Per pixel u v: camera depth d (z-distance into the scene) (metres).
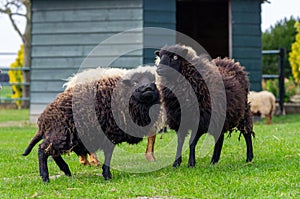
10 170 15.45
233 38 30.25
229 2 30.38
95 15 29.03
